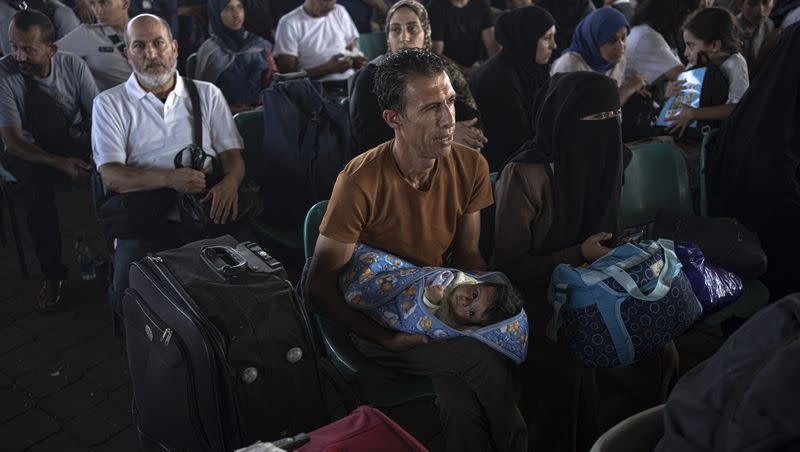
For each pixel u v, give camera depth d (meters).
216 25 4.20
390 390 1.94
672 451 1.08
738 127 2.79
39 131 3.35
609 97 2.19
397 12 3.27
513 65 3.57
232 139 3.04
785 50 2.65
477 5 4.93
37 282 3.65
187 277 1.82
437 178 1.99
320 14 4.61
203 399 1.73
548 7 5.19
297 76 3.24
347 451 1.39
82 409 2.69
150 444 1.99
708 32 3.36
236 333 1.70
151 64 2.78
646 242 2.21
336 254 1.93
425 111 1.81
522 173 2.23
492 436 1.91
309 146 2.90
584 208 2.29
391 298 1.89
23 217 4.37
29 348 3.09
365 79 3.01
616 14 3.56
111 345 3.10
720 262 2.41
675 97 3.47
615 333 1.99
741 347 1.05
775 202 2.75
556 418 2.17
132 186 2.77
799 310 1.01
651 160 2.70
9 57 3.29
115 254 2.85
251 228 3.02
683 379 1.16
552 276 2.10
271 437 1.79
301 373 1.79
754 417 0.96
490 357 1.87
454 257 2.20
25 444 2.50
